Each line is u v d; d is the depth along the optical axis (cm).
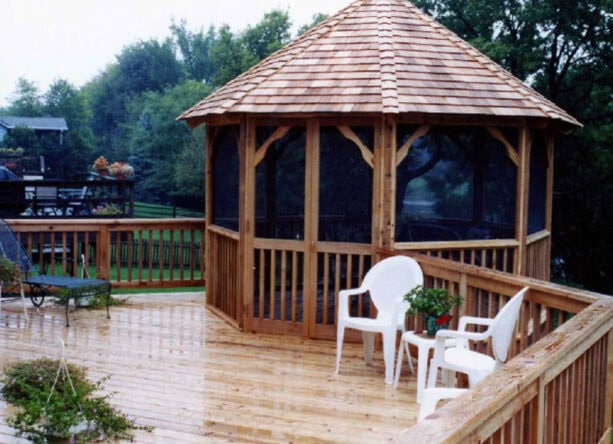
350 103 709
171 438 467
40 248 936
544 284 505
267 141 753
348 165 732
